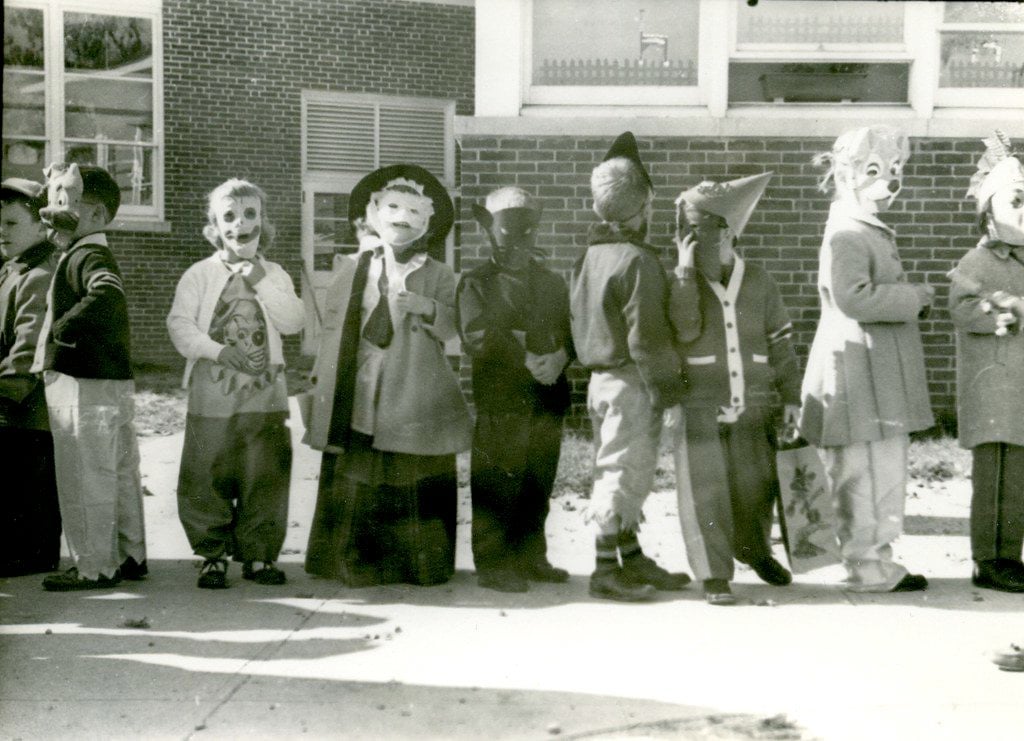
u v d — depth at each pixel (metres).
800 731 2.88
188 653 3.48
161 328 5.68
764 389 4.14
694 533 4.07
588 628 3.73
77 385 4.22
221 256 4.31
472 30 5.29
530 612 3.94
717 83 5.22
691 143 5.15
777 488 4.29
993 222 4.37
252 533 4.31
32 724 2.90
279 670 3.34
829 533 4.28
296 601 4.10
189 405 4.28
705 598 4.08
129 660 3.41
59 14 5.65
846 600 4.13
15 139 5.83
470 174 5.12
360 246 4.36
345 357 4.26
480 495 4.22
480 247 4.78
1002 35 5.25
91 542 4.27
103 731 2.85
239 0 5.36
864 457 4.24
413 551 4.28
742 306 4.11
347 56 5.14
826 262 4.26
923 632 3.73
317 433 4.27
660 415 4.09
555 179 5.09
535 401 4.20
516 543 4.25
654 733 2.89
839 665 3.37
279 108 5.34
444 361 4.33
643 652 3.49
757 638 3.66
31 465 4.54
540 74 5.20
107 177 4.36
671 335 4.05
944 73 5.27
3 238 4.51
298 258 5.11
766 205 5.16
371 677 3.28
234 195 4.25
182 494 4.28
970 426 4.36
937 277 5.39
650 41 5.23
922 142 5.30
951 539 4.96
